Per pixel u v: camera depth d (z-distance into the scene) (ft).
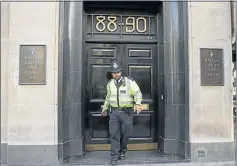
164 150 18.35
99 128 19.31
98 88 19.35
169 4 18.63
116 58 19.49
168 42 18.65
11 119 16.34
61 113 16.60
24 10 16.67
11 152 16.25
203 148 17.15
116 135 16.24
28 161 16.30
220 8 17.69
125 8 19.34
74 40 17.97
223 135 17.38
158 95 19.36
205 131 17.25
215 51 17.53
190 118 17.19
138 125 19.54
